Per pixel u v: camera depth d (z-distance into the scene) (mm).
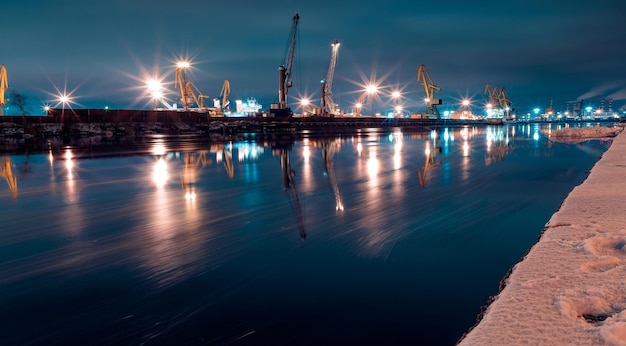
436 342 4762
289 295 6215
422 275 6879
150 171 22234
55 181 18891
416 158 28625
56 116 54188
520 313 3920
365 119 101125
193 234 9781
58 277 7160
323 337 4973
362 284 6562
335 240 9062
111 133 55531
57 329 5383
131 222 11070
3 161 27422
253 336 5051
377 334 4984
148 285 6750
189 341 5008
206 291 6449
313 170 22266
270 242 9031
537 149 34781
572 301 4059
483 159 27391
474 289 6246
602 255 5473
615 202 8766
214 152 33844
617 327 3416
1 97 76875
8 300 6262
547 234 6625
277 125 76312
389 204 12820
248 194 15125
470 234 9305
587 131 51562
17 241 9383
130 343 5016
